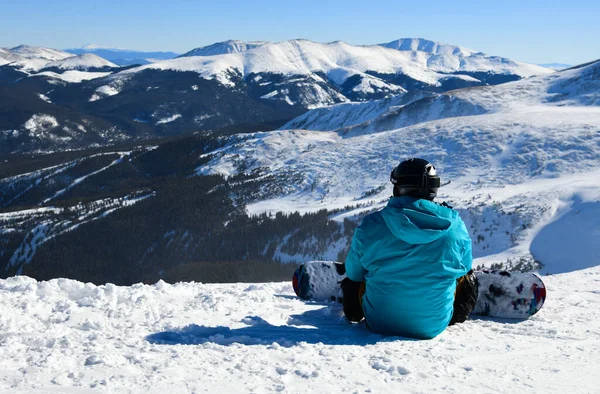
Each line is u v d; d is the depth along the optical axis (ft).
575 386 9.55
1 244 513.86
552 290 20.67
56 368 8.62
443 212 12.62
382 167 503.61
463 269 13.02
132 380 8.27
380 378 9.29
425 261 12.51
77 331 11.47
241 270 327.47
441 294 12.69
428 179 12.56
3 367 8.63
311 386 8.60
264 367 9.35
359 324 14.40
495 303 15.67
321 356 10.43
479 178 425.69
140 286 17.79
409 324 12.82
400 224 12.37
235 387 8.26
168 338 11.32
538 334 13.88
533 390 9.21
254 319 14.03
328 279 17.53
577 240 269.03
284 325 13.70
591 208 297.53
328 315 15.44
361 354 10.77
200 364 9.29
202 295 17.13
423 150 510.99
